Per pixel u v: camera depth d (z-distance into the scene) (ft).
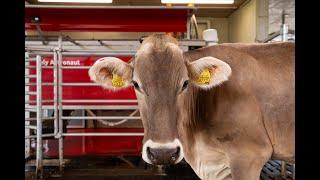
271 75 10.30
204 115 10.08
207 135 10.12
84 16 19.57
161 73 8.34
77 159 21.80
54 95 19.77
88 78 20.74
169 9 18.90
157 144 7.97
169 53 8.52
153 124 8.17
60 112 19.89
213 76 9.14
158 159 7.95
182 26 20.16
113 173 17.99
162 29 20.15
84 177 17.42
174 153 7.99
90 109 20.85
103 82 9.34
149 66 8.43
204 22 51.55
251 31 40.88
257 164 9.89
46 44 22.03
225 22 51.67
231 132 9.84
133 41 22.62
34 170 19.40
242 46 10.80
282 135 10.27
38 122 18.85
